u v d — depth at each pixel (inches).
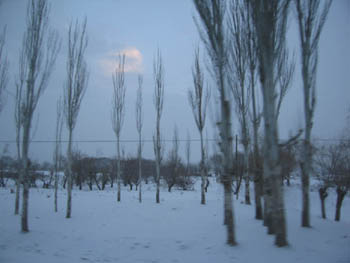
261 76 245.8
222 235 267.0
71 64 454.9
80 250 237.5
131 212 470.0
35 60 316.5
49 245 253.0
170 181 1382.9
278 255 193.5
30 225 345.7
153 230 321.4
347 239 235.6
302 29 313.3
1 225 344.8
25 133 311.6
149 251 232.1
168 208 521.3
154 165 1893.5
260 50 245.6
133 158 1685.5
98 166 1692.9
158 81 681.0
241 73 445.4
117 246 250.2
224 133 241.0
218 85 256.8
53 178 1734.7
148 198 776.3
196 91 625.6
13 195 813.2
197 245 241.4
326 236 247.8
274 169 221.1
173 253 223.5
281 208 217.5
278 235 215.2
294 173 1135.0
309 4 307.7
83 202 637.9
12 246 245.8
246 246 221.6
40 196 811.4
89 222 376.2
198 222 365.4
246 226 310.3
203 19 251.1
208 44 256.2
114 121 705.0
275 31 259.9
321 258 184.9
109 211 482.3
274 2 238.1
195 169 2121.1
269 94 226.8
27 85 312.7
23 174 309.1
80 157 1553.9
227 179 235.3
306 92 310.8
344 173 493.0
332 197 839.1
